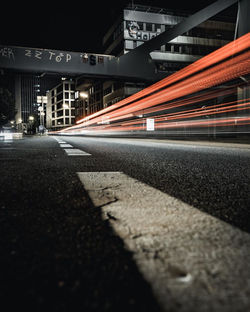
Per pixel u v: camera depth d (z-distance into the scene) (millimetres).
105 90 62219
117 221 1265
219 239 1031
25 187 2145
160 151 7188
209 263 819
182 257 862
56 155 5617
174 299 625
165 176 2861
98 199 1749
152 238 1038
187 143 13109
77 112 92188
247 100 15789
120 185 2295
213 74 22844
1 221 1260
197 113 28328
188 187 2225
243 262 828
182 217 1338
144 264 812
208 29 49812
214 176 2877
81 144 11875
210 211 1463
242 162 4469
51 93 121750
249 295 645
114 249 930
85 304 609
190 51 48812
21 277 736
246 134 11633
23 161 4324
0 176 2732
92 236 1059
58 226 1187
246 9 16406
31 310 586
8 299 629
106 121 59125
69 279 726
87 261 836
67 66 24562
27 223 1229
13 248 939
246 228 1169
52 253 898
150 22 49000
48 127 127500
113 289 673
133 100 42188
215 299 625
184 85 27984
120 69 25750
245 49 16406
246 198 1811
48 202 1648
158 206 1571
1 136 29219
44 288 679
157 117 32750
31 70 24000
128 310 583
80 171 3199
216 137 13430
